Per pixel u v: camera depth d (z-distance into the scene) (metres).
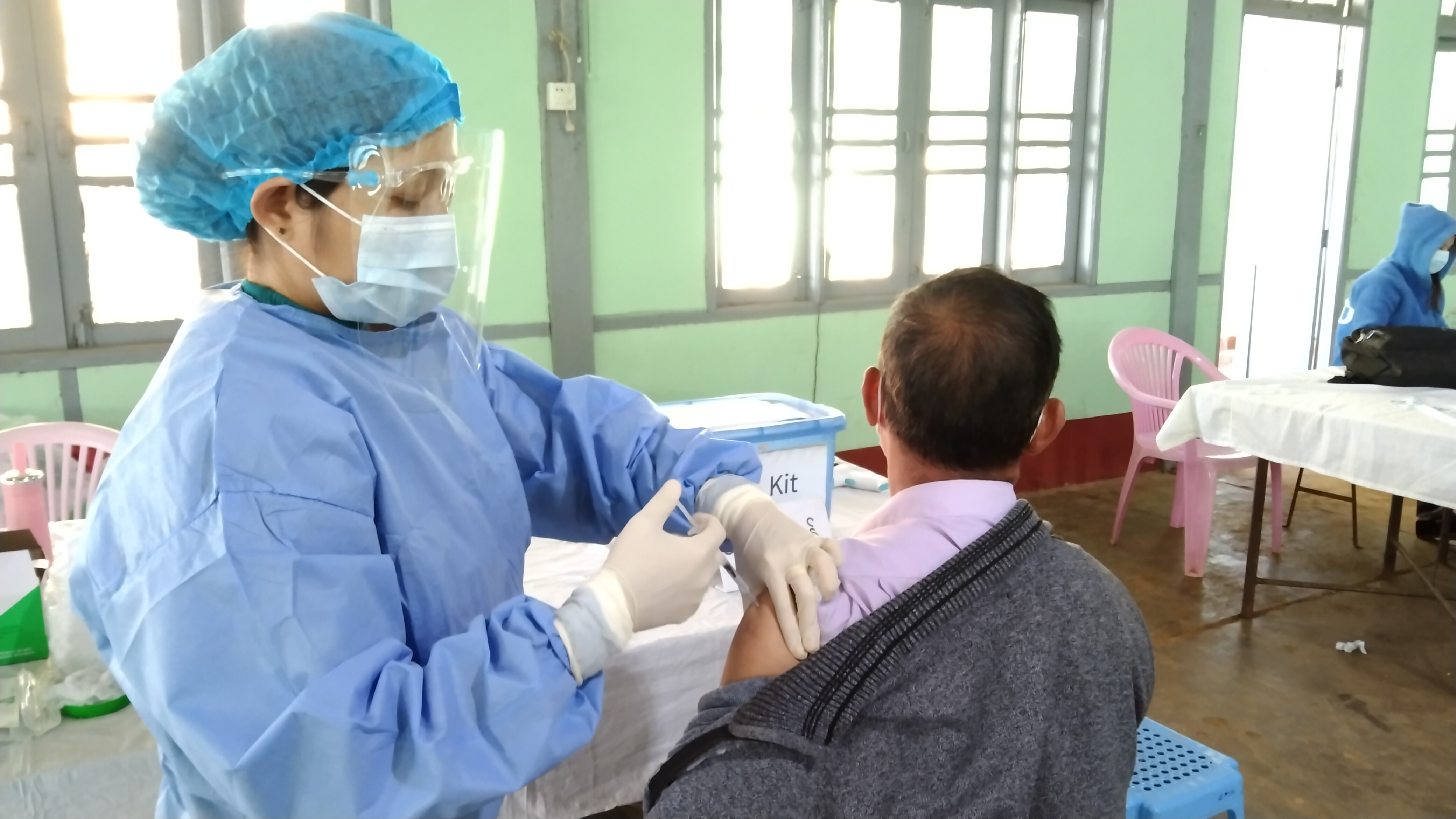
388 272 0.88
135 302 2.82
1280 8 4.62
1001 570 0.78
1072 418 4.55
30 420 2.67
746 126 3.62
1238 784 1.50
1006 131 4.18
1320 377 3.13
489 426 1.05
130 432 0.82
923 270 4.13
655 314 3.50
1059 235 4.44
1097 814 0.77
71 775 1.17
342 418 0.82
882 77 3.84
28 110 2.59
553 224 3.21
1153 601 3.30
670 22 3.31
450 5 2.94
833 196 3.84
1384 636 3.03
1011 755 0.74
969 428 0.82
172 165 0.90
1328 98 5.04
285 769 0.71
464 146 0.95
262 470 0.75
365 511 0.82
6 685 1.22
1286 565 3.61
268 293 0.92
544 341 3.30
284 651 0.72
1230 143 4.68
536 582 1.72
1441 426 2.43
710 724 0.80
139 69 2.70
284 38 0.83
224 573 0.72
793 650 0.81
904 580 0.80
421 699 0.75
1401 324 3.53
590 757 1.51
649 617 0.88
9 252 2.65
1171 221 4.61
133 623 0.75
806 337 3.83
